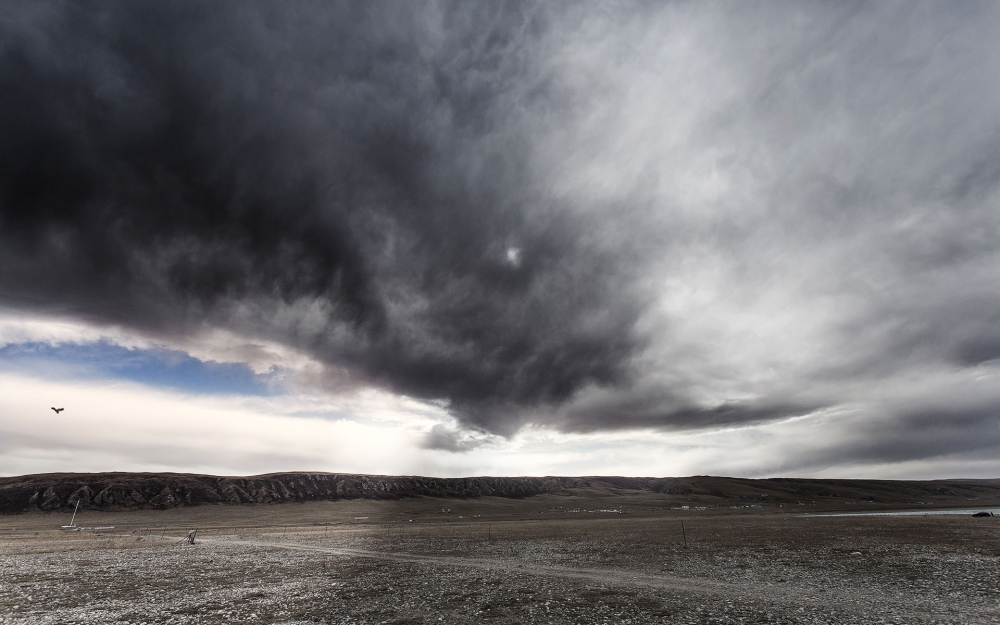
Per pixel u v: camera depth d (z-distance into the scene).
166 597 31.36
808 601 27.84
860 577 34.91
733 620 24.02
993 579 32.31
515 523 125.25
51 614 26.92
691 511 190.75
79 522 147.75
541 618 25.50
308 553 57.16
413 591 33.12
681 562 45.34
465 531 94.56
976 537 56.88
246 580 37.81
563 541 68.62
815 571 38.00
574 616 25.77
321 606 28.70
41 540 73.88
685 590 31.94
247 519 162.88
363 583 36.34
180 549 61.91
